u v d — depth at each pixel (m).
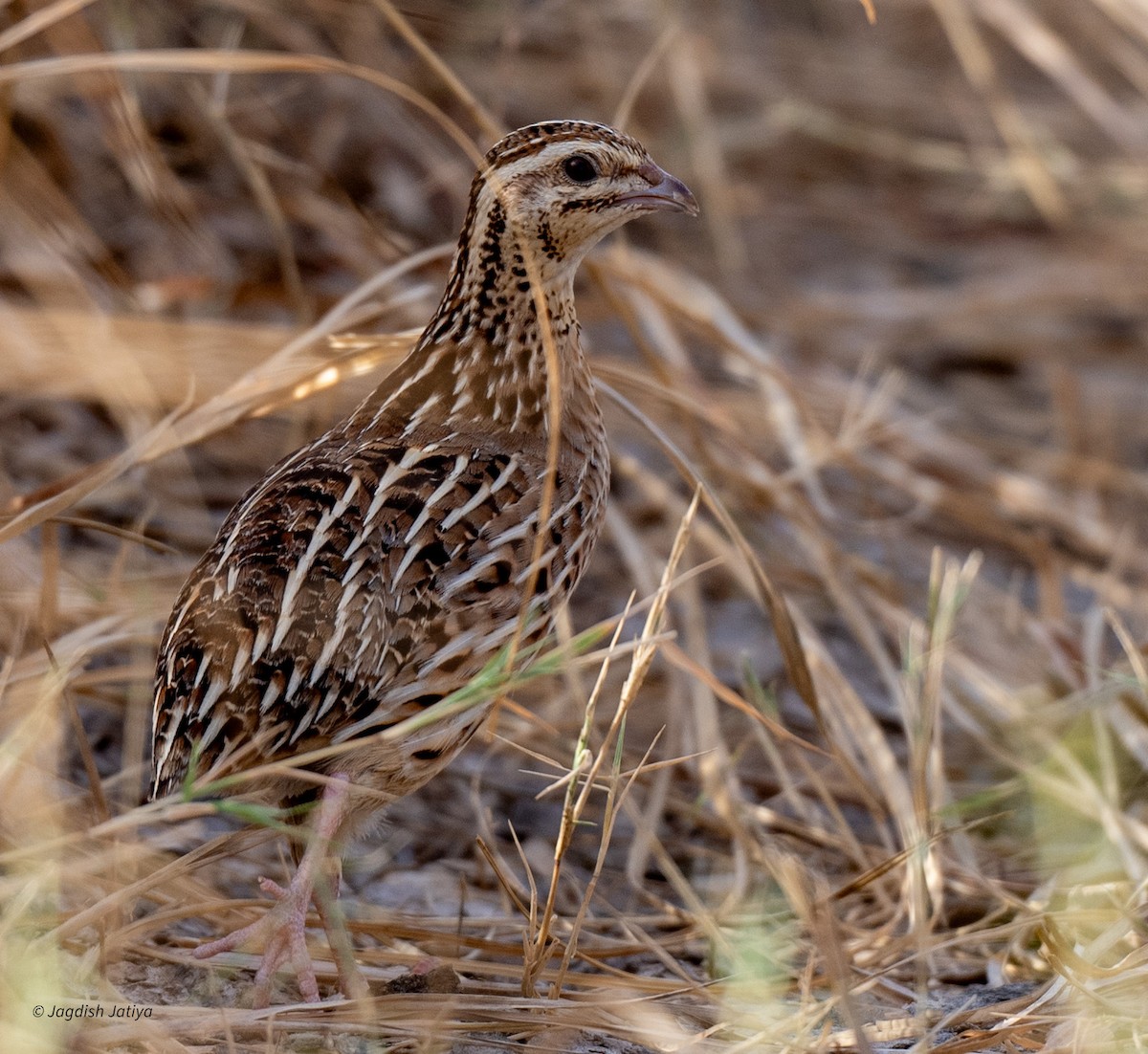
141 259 13.19
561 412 8.41
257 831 7.38
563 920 8.83
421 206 14.92
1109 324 17.59
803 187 19.34
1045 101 20.38
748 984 7.54
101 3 12.69
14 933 6.99
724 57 19.47
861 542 13.53
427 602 7.36
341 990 7.50
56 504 8.59
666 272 13.61
